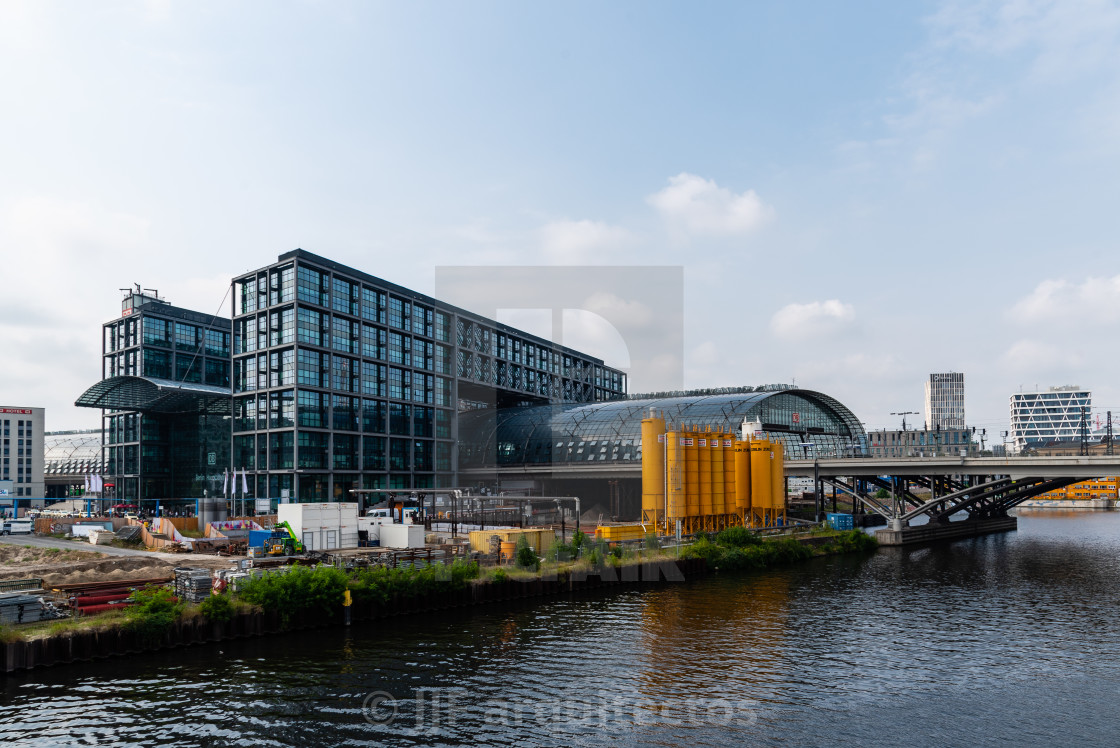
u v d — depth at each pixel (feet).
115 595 158.51
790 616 175.63
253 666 131.13
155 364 517.55
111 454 535.19
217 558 222.48
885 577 242.58
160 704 111.86
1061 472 293.64
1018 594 210.59
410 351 472.03
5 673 126.00
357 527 252.01
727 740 99.09
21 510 459.73
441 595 180.65
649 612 178.91
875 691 120.57
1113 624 171.32
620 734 100.01
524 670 128.16
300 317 398.42
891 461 333.42
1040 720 109.40
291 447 395.34
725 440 298.97
